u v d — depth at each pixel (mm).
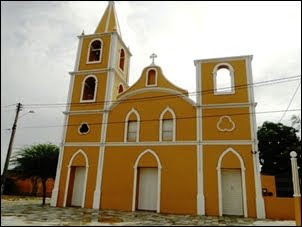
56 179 20281
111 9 26078
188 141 18453
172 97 19844
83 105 21906
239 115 18141
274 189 19734
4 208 17969
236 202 16984
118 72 23594
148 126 19703
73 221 12742
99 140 20453
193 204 17125
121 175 19141
